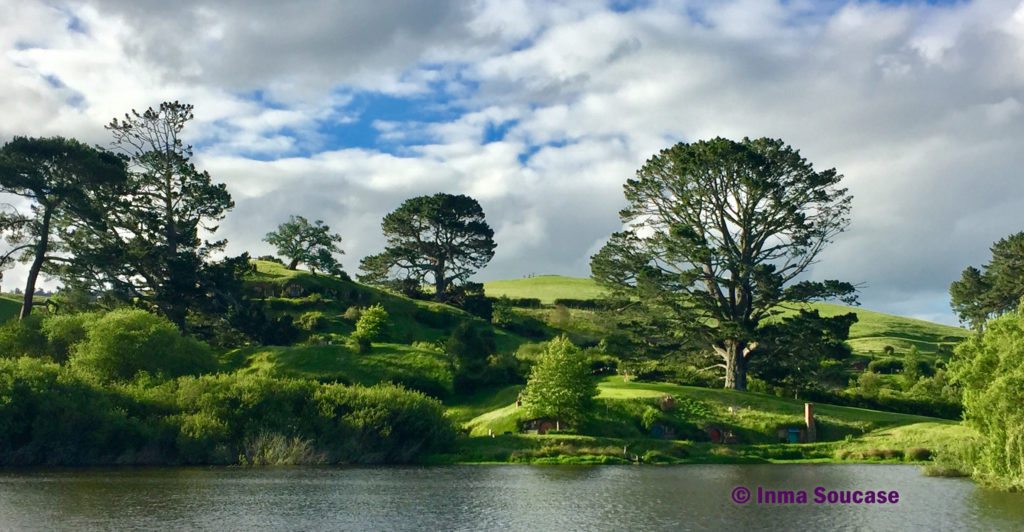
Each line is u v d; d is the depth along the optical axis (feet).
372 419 216.95
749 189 298.97
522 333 463.42
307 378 300.81
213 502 138.31
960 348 170.50
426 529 117.70
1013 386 147.54
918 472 189.78
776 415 261.24
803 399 303.07
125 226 370.12
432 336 423.23
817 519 125.59
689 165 302.66
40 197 310.45
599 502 141.79
